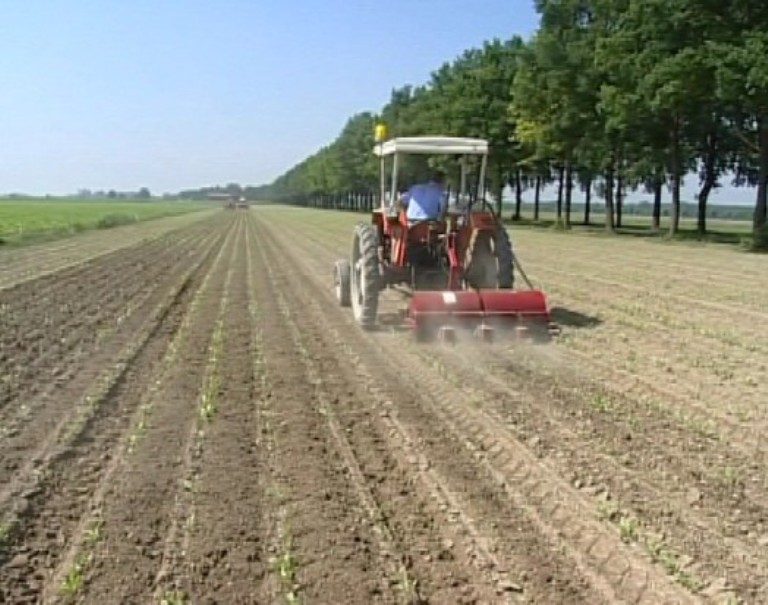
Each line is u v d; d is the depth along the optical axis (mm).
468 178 13688
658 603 4781
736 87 30812
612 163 47906
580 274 23719
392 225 13719
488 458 7215
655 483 6613
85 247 35344
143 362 11164
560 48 47438
